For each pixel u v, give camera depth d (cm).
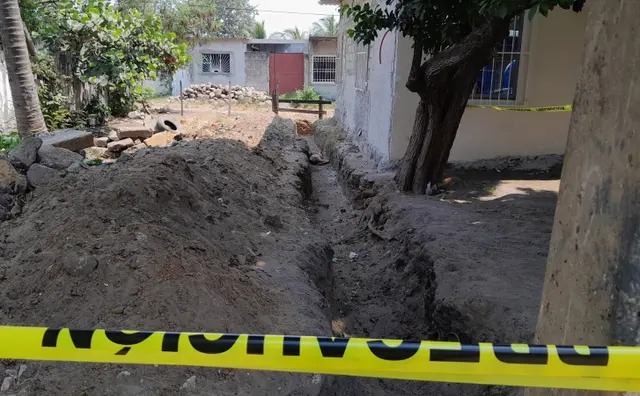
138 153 586
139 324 288
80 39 1041
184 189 479
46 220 409
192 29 2205
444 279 460
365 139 1048
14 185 475
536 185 765
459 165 852
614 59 168
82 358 149
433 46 666
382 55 888
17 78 774
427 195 732
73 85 1048
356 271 632
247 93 2089
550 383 148
